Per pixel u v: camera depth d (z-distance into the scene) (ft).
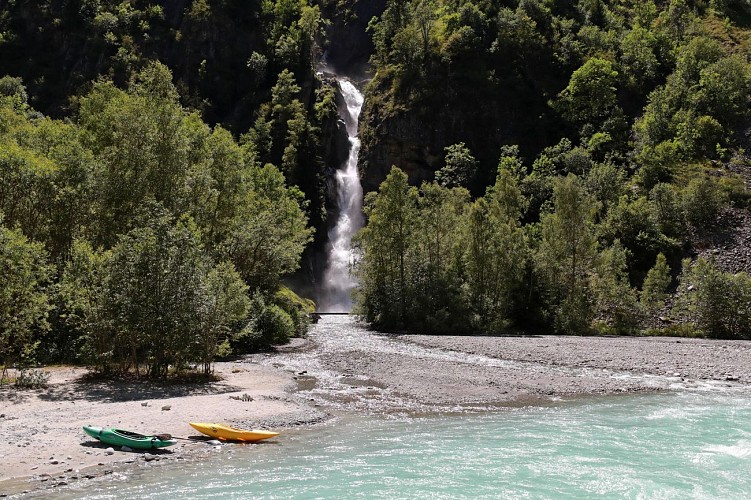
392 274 181.78
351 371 94.12
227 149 152.46
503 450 50.44
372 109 351.46
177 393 72.33
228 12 407.03
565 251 182.91
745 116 287.07
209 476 42.55
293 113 351.46
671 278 201.67
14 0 396.16
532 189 275.59
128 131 117.50
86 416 58.18
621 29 381.40
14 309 76.02
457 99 333.42
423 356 113.09
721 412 67.56
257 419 60.18
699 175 245.45
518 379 87.81
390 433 56.70
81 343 94.27
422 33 362.12
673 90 303.89
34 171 104.06
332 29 458.91
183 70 388.98
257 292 134.82
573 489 40.34
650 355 114.42
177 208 117.70
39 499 36.76
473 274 182.19
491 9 367.66
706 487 40.91
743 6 405.18
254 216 155.02
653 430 58.18
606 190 249.34
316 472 43.75
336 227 323.98
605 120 314.76
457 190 224.12
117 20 399.44
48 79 372.99
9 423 54.65
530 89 339.36
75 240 91.86
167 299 80.94
